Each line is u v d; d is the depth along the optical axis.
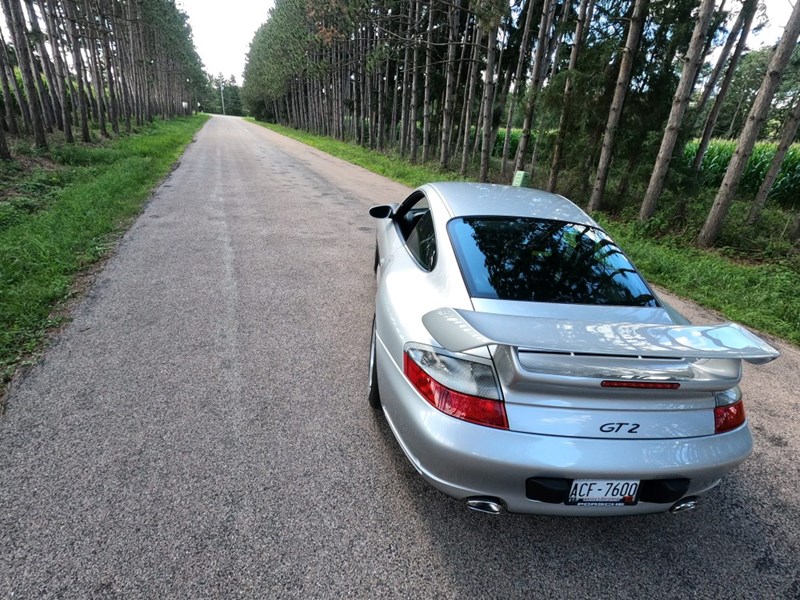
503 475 1.53
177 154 17.58
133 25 33.53
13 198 7.46
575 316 1.86
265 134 42.88
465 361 1.63
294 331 3.51
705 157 17.39
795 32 6.74
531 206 2.66
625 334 1.40
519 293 1.96
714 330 1.47
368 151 25.97
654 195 8.89
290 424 2.44
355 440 2.35
